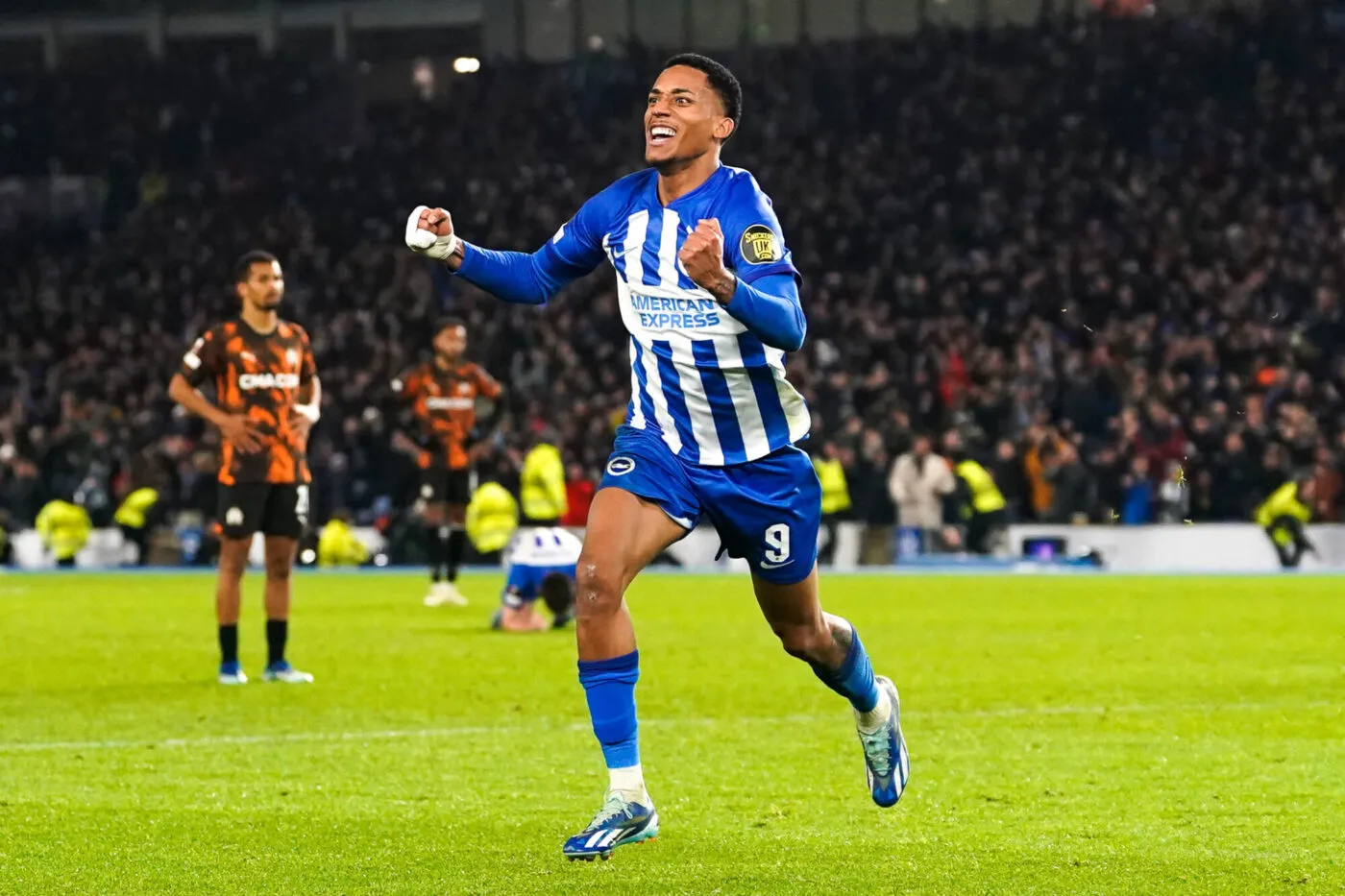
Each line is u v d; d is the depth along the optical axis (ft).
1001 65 331.77
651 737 68.44
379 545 227.81
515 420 261.85
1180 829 48.91
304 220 328.70
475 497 223.92
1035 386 240.94
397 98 370.32
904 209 305.12
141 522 232.53
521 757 63.46
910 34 350.84
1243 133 309.22
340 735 69.67
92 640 116.67
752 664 97.55
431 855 45.55
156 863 44.34
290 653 105.29
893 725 48.70
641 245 44.68
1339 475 216.54
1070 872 42.93
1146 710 76.84
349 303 304.30
